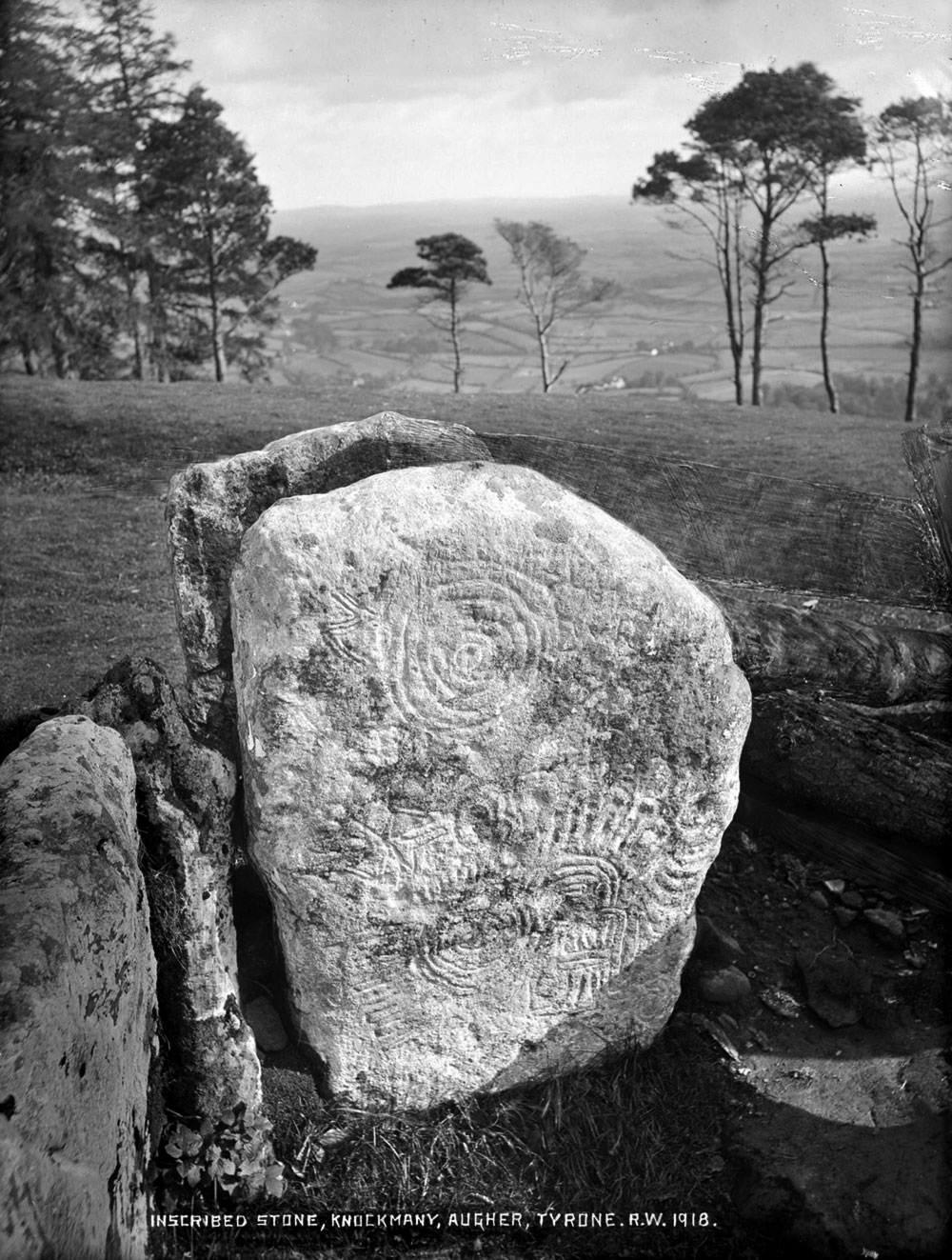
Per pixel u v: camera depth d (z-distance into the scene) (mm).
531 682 3426
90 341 24609
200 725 3803
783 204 23984
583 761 3543
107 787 3285
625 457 5035
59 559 8984
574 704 3473
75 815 3094
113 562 8992
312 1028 3709
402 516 3273
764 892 4754
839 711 4777
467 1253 3428
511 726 3453
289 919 3559
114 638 7312
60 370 24688
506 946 3746
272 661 3291
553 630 3389
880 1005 4223
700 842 3773
